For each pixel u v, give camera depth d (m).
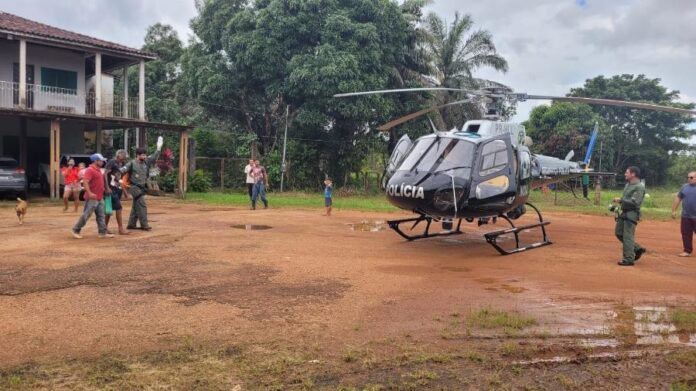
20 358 4.11
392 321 5.23
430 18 31.19
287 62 26.03
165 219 13.80
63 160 20.39
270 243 10.01
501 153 9.36
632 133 49.66
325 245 9.97
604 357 4.39
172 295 6.05
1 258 8.03
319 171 29.16
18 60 22.31
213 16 28.12
